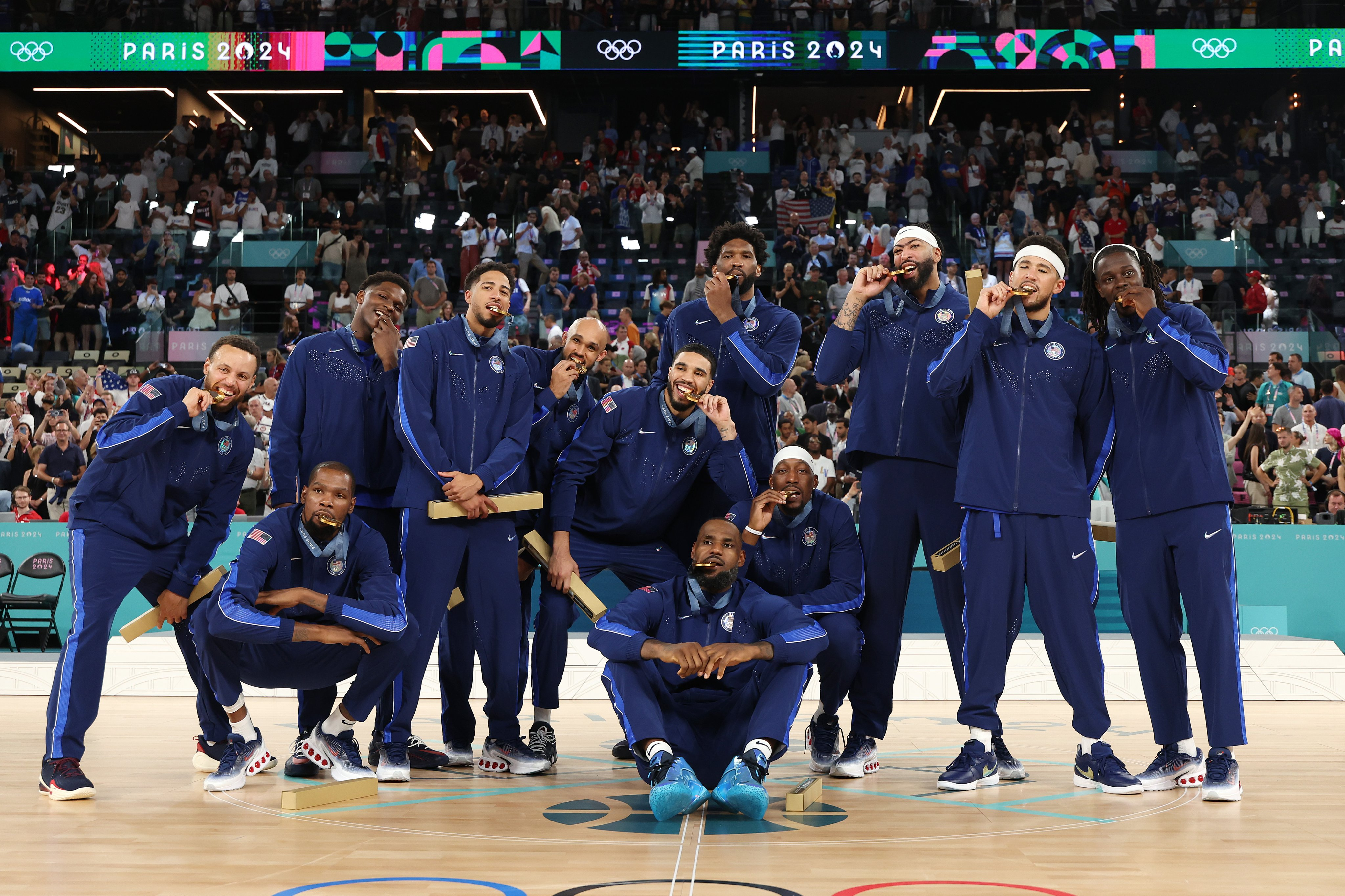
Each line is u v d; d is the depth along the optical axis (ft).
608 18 64.75
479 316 12.79
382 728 13.62
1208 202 53.78
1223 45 62.03
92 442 34.47
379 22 64.49
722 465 13.23
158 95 73.82
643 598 11.64
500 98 73.15
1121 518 12.08
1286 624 26.94
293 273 48.16
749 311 14.32
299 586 11.99
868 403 13.16
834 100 74.13
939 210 55.77
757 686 11.43
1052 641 11.88
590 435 13.71
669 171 61.26
